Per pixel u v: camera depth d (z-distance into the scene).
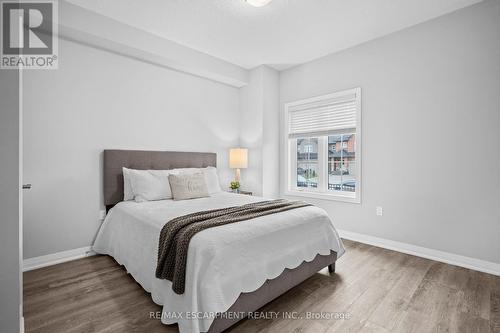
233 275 1.56
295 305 1.90
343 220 3.53
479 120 2.48
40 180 2.56
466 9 2.54
